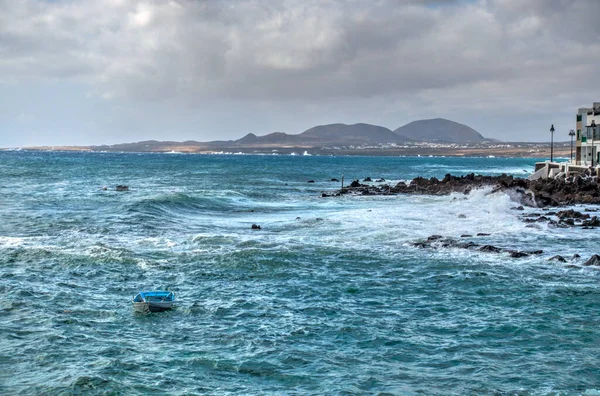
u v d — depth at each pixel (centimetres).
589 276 2497
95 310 1984
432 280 2436
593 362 1573
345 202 5834
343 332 1806
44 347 1623
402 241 3259
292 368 1530
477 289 2300
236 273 2525
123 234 3444
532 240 3353
